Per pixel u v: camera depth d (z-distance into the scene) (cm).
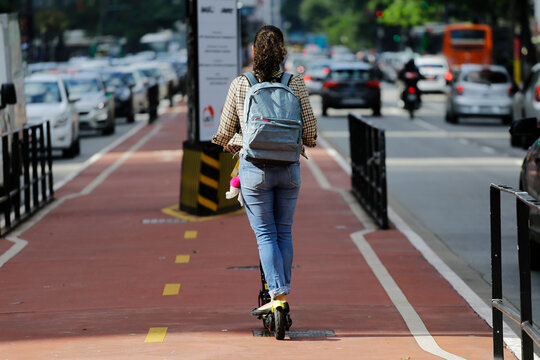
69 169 6844
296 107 2158
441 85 18050
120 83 11988
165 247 3631
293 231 4000
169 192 5356
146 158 7444
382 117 12312
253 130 2127
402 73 12825
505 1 17738
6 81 5016
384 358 2111
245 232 3959
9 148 4356
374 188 4247
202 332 2350
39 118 7475
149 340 2277
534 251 2767
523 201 1694
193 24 4459
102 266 3275
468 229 4141
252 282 2966
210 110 4497
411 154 7631
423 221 4378
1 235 3947
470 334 2341
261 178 2167
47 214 4606
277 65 2186
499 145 8381
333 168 6638
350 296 2777
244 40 11706
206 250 3556
